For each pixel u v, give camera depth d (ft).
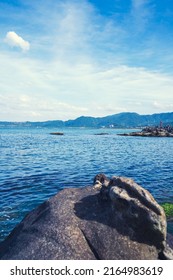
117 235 36.29
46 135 529.86
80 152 204.33
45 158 164.14
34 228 38.70
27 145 266.77
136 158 171.32
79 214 39.99
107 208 39.73
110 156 180.34
